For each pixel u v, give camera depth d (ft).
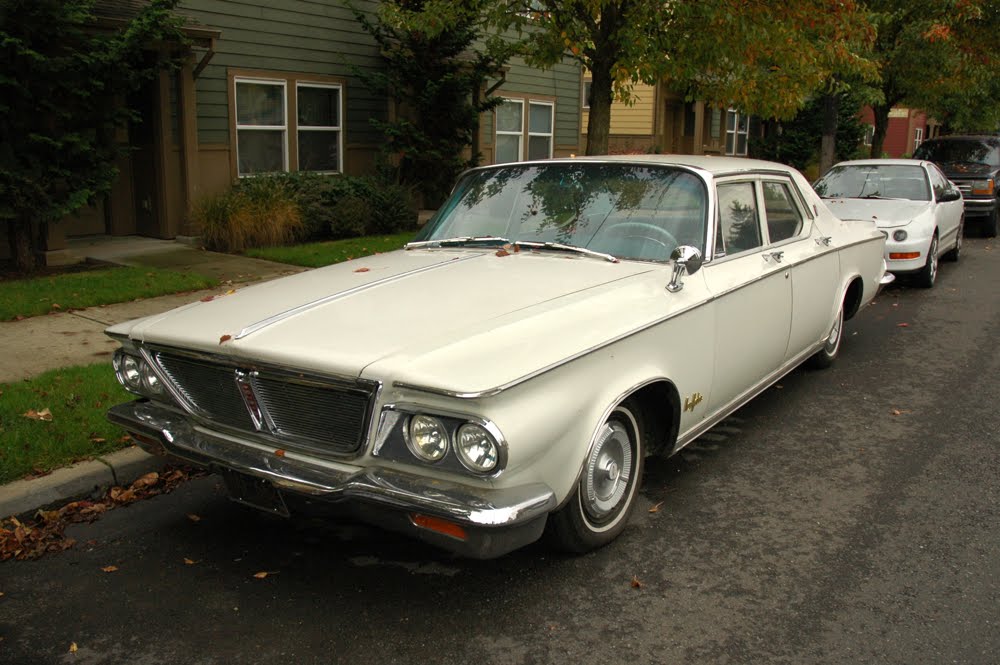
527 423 9.93
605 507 12.28
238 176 42.60
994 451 16.72
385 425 10.00
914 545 12.72
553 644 10.18
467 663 9.80
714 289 14.14
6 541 12.86
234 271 32.42
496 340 10.46
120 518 13.78
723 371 14.79
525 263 14.02
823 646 10.10
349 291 12.60
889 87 63.77
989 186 52.31
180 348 11.78
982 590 11.39
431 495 9.61
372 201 43.98
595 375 11.25
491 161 59.93
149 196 40.01
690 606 11.02
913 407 19.51
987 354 24.36
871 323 28.63
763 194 17.28
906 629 10.44
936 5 52.31
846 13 31.96
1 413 16.52
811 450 16.79
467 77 47.88
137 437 12.69
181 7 38.50
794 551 12.55
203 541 12.97
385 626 10.57
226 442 11.43
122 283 29.32
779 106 36.40
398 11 36.09
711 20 29.73
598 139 34.58
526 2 34.37
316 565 12.19
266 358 10.68
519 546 10.18
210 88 40.52
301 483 10.25
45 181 30.96
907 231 33.35
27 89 29.17
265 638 10.32
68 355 21.25
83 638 10.37
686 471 15.71
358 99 48.47
